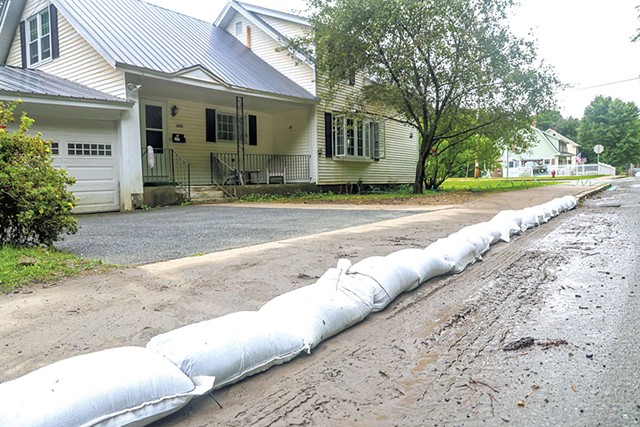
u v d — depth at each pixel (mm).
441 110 16188
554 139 54906
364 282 3564
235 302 3641
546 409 2115
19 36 15594
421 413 2127
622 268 4727
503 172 49844
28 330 3049
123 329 3078
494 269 4875
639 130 61188
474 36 14727
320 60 15586
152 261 5148
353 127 18719
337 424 2053
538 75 15359
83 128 11414
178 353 2254
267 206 12539
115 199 11969
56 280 4234
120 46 12703
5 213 5426
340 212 10625
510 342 2920
